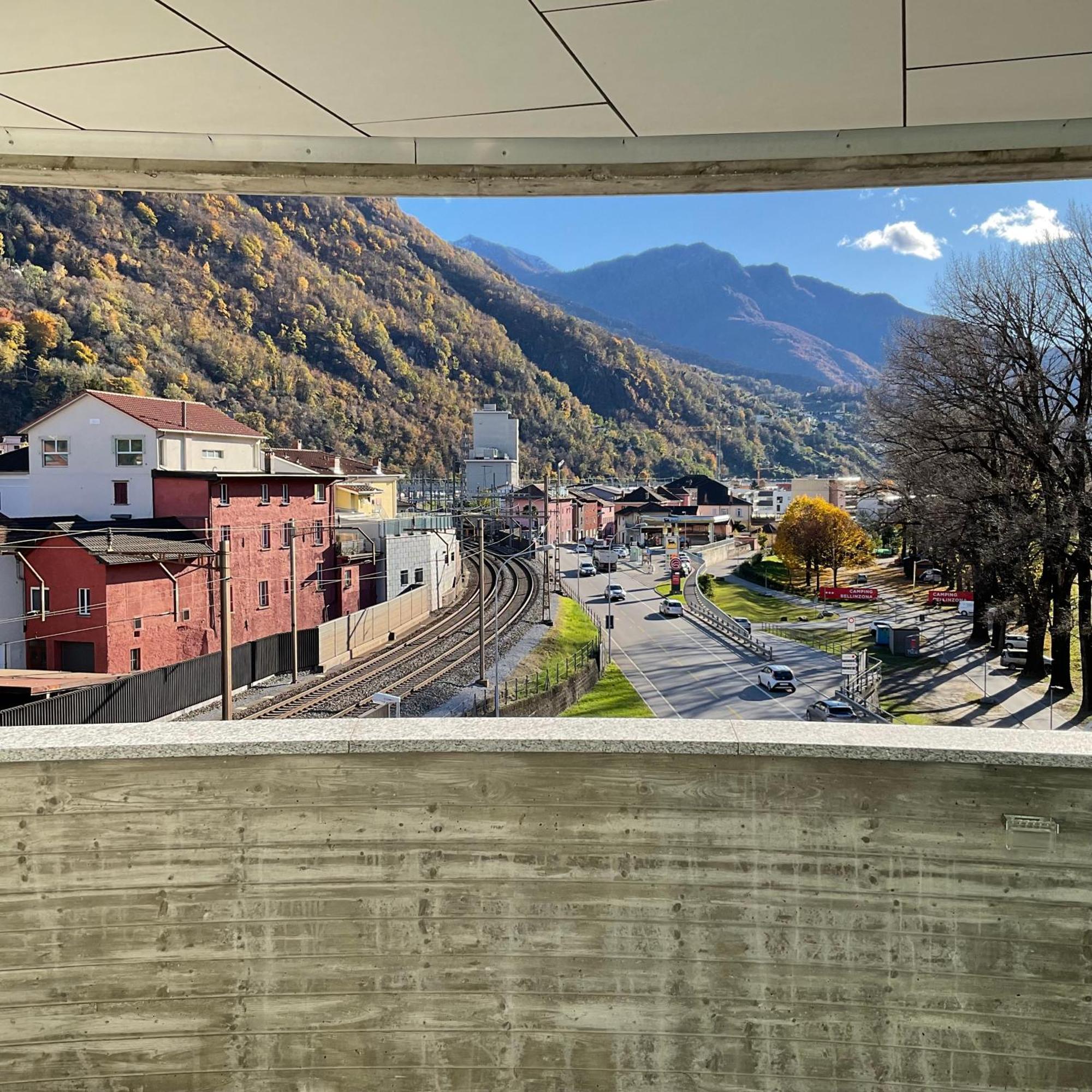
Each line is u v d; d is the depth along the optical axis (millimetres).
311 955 2979
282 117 3545
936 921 2877
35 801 2980
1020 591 28219
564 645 37250
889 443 31453
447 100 3342
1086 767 2805
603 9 2600
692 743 2916
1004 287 25969
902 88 3207
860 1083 2902
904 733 2998
